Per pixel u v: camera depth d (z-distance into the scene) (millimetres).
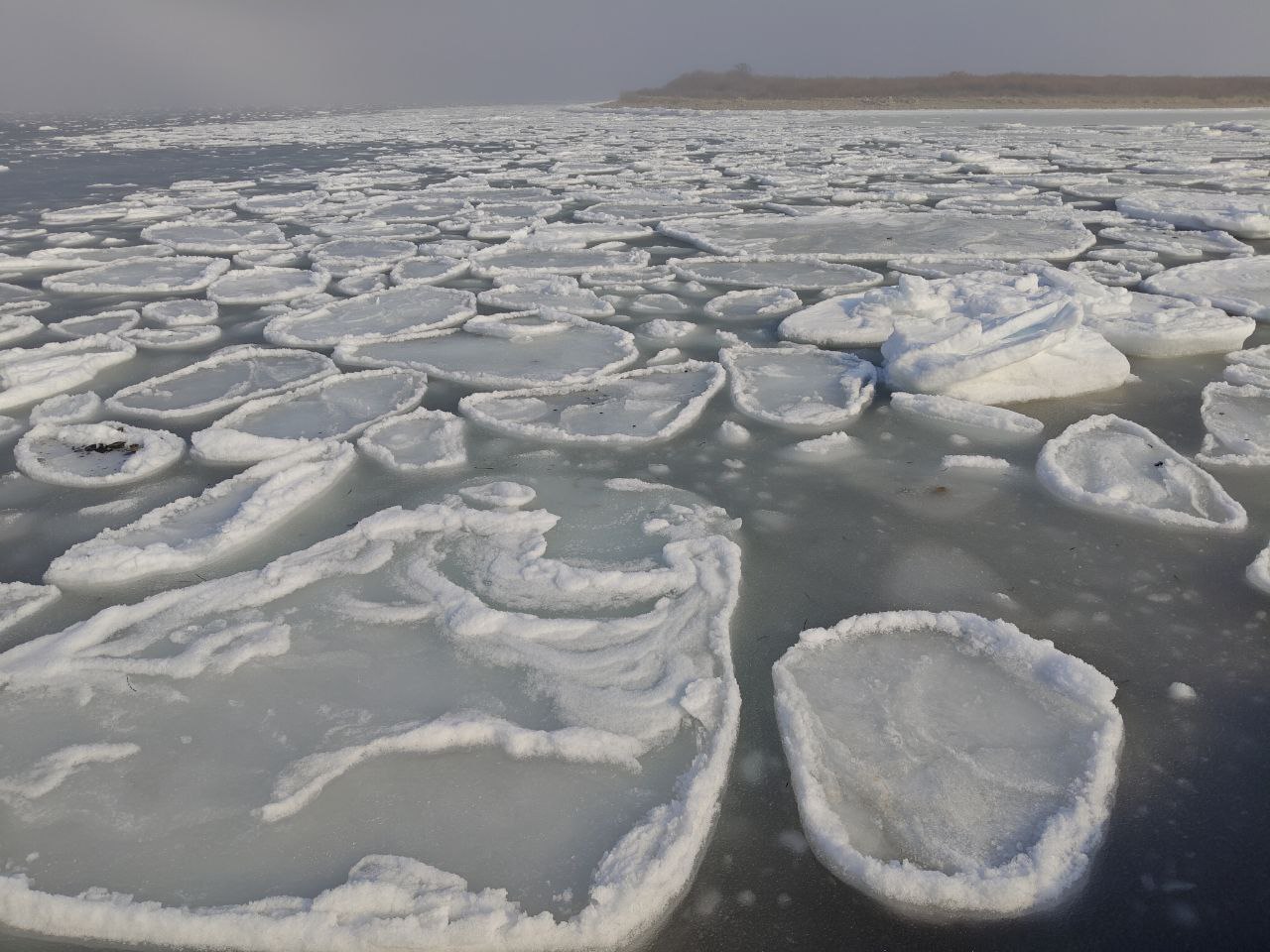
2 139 25406
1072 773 2018
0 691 2342
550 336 5609
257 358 5230
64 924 1708
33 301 6621
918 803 1949
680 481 3557
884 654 2449
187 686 2354
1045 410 4188
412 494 3463
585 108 60375
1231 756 2080
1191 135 21406
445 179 14195
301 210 10859
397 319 6016
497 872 1794
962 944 1648
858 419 4148
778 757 2125
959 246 7934
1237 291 6051
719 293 6738
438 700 2295
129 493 3516
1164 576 2799
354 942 1645
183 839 1882
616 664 2414
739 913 1724
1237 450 3664
